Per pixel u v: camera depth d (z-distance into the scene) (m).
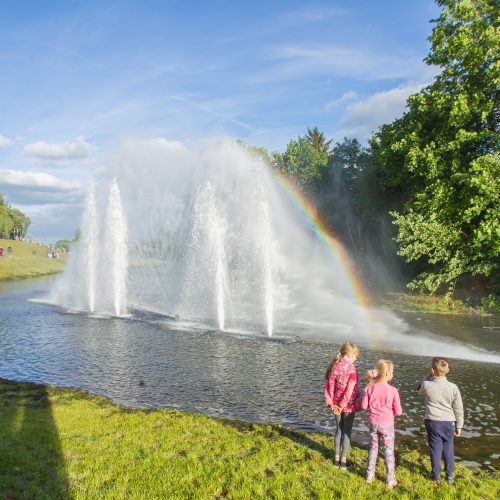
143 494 5.44
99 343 15.80
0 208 108.94
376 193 33.84
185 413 9.08
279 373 12.13
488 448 7.60
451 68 22.33
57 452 6.74
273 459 6.72
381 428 6.08
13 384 11.12
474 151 22.58
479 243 20.91
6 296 31.77
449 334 17.66
